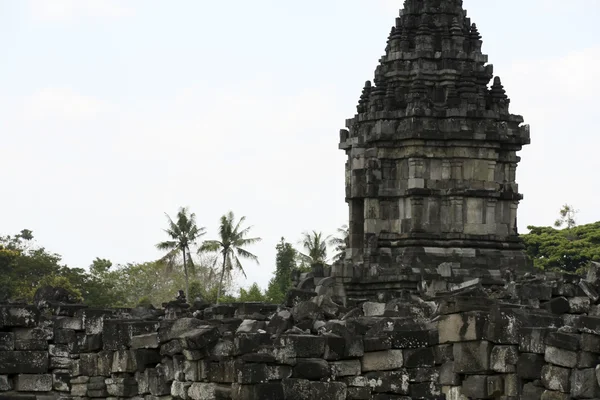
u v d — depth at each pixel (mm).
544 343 41344
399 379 46188
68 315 58406
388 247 106125
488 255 105562
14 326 56375
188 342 46375
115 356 52938
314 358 45781
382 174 107625
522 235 175500
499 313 42438
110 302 171750
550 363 40969
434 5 109250
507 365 42156
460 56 107875
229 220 177125
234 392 44969
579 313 56250
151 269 183250
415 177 105812
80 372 54875
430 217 105812
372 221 106938
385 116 107750
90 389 54250
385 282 101500
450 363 44406
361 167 108500
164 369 49844
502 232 107312
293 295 70000
